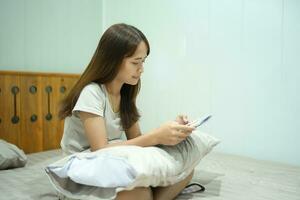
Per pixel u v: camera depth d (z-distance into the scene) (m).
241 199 1.02
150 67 2.16
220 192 1.10
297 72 1.52
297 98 1.53
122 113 1.16
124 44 0.96
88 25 2.33
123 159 0.80
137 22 2.22
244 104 1.72
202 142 1.05
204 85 1.88
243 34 1.70
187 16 1.93
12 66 1.89
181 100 2.00
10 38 1.88
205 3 1.84
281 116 1.59
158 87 2.12
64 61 2.18
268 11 1.60
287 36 1.54
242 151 1.74
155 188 0.97
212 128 1.86
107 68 1.01
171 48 2.03
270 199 1.02
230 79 1.76
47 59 2.08
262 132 1.66
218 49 1.80
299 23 1.50
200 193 1.09
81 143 1.08
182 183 1.00
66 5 2.17
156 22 2.11
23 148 1.86
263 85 1.64
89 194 0.83
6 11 1.85
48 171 0.85
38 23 2.01
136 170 0.76
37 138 1.94
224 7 1.76
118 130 1.12
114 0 2.36
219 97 1.82
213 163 1.54
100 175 0.78
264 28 1.62
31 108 1.90
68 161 0.85
